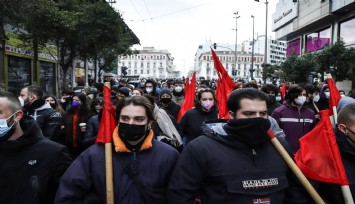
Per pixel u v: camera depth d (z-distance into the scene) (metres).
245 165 2.11
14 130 2.39
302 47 33.81
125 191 2.15
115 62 35.78
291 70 20.77
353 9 22.98
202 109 5.02
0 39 12.13
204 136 2.27
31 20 12.38
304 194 2.22
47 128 4.49
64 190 2.18
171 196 2.16
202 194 2.18
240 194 2.04
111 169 2.16
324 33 28.59
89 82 31.59
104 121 2.33
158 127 4.27
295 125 5.08
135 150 2.28
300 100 5.03
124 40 23.94
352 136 2.27
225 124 2.30
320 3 26.38
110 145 2.24
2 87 12.55
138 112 2.23
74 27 15.04
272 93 6.08
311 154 2.40
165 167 2.28
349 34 23.92
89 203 2.20
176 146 4.32
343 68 18.70
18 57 18.59
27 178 2.35
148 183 2.19
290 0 34.09
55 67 24.25
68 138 5.29
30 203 2.31
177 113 6.22
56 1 15.08
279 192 2.11
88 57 20.53
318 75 20.66
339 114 2.37
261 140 2.15
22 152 2.39
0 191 2.30
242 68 114.94
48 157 2.44
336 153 2.28
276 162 2.19
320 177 2.25
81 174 2.22
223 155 2.13
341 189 2.22
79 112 5.38
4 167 2.33
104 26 17.59
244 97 2.19
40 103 4.53
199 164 2.15
